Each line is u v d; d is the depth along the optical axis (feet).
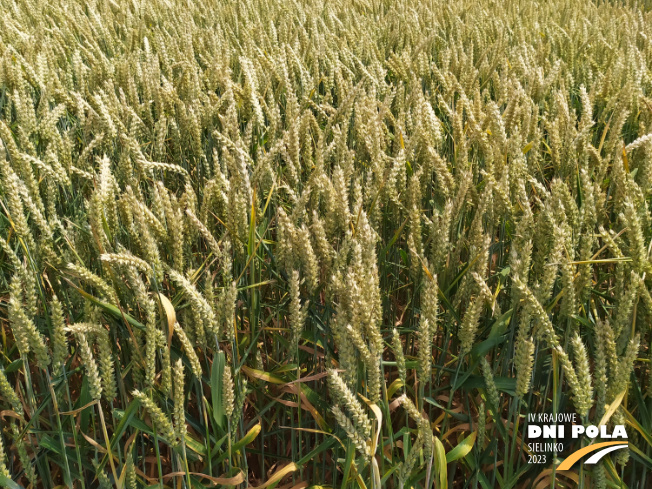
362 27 24.86
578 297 8.43
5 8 26.91
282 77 15.75
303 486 8.95
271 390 9.82
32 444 8.89
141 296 6.97
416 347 10.53
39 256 8.86
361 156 12.17
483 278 8.47
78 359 10.23
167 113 14.06
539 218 8.47
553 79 15.67
